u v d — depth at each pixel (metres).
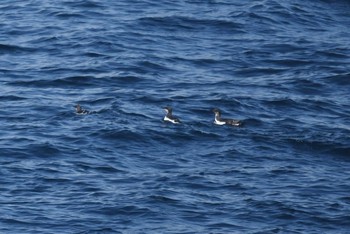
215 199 42.53
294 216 41.16
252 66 60.69
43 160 46.00
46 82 56.53
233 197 42.81
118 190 43.06
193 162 46.59
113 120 50.53
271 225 40.47
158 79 57.56
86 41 62.81
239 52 62.72
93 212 40.97
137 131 49.09
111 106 52.50
